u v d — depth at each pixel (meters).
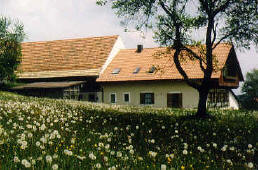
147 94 33.53
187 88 31.45
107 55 38.38
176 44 17.38
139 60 36.53
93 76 35.91
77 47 41.16
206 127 12.25
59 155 5.55
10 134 7.00
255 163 6.43
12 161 4.93
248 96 72.75
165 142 8.05
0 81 34.78
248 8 17.14
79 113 13.78
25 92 35.09
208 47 17.17
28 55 41.94
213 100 31.55
